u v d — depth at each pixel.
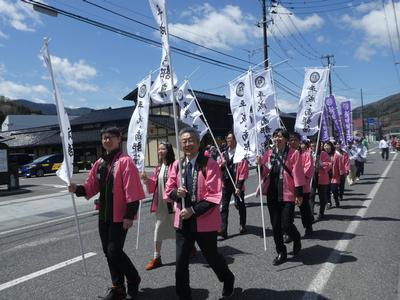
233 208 9.41
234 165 6.62
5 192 16.05
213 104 31.08
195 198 3.63
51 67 4.48
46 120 56.03
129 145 6.21
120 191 3.84
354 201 9.60
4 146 16.53
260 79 6.49
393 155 32.97
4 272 5.27
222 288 4.20
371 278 4.29
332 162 8.84
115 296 3.96
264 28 22.39
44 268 5.34
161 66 5.36
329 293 3.94
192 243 3.68
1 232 8.32
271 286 4.19
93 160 32.53
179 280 3.63
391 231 6.36
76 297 4.20
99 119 34.00
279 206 4.95
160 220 5.09
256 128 6.12
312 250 5.48
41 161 27.02
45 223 9.07
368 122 84.19
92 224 8.55
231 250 5.65
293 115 49.47
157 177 5.23
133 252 5.84
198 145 3.76
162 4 4.35
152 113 31.19
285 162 4.89
